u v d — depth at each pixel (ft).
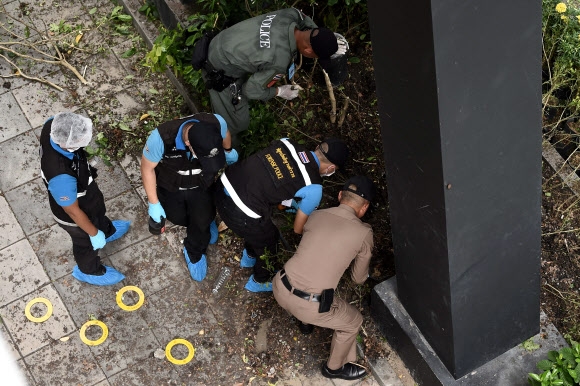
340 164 14.19
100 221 14.99
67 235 16.74
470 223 10.54
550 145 17.48
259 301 16.05
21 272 16.31
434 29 8.10
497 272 11.71
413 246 11.79
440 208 10.18
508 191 10.53
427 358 13.75
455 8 8.04
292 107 18.19
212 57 14.92
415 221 11.18
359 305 15.80
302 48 14.58
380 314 14.79
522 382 13.43
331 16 18.51
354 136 17.87
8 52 19.24
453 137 9.30
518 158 10.21
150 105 18.53
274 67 14.58
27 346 15.49
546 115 18.02
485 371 13.60
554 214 16.75
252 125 17.03
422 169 10.09
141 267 16.46
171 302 16.06
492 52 8.71
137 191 17.37
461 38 8.36
